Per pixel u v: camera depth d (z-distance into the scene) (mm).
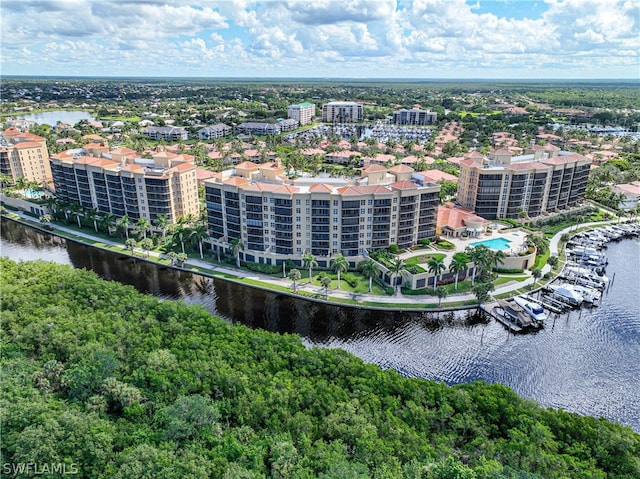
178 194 178000
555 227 189500
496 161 192750
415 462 64938
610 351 108812
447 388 84250
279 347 96188
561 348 109625
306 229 144125
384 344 110875
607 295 136750
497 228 174125
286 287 136000
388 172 158125
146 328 101938
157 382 83500
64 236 181250
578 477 65500
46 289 116625
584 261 157375
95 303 112125
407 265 137000
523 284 139500
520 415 76938
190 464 64500
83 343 94500
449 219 169625
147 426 76000
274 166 161000
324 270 146875
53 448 68062
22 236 185750
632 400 93000
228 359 91750
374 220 143500
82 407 79625
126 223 169250
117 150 196875
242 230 150250
